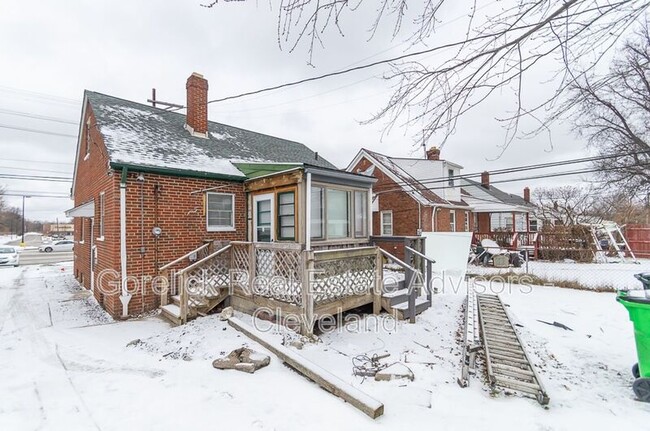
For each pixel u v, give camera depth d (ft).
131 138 25.12
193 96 31.89
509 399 11.22
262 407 9.50
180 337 15.66
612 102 23.99
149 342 15.57
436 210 52.19
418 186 52.49
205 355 13.35
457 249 39.19
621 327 20.83
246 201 27.40
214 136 33.99
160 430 8.34
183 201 23.93
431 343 16.72
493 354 15.31
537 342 18.07
